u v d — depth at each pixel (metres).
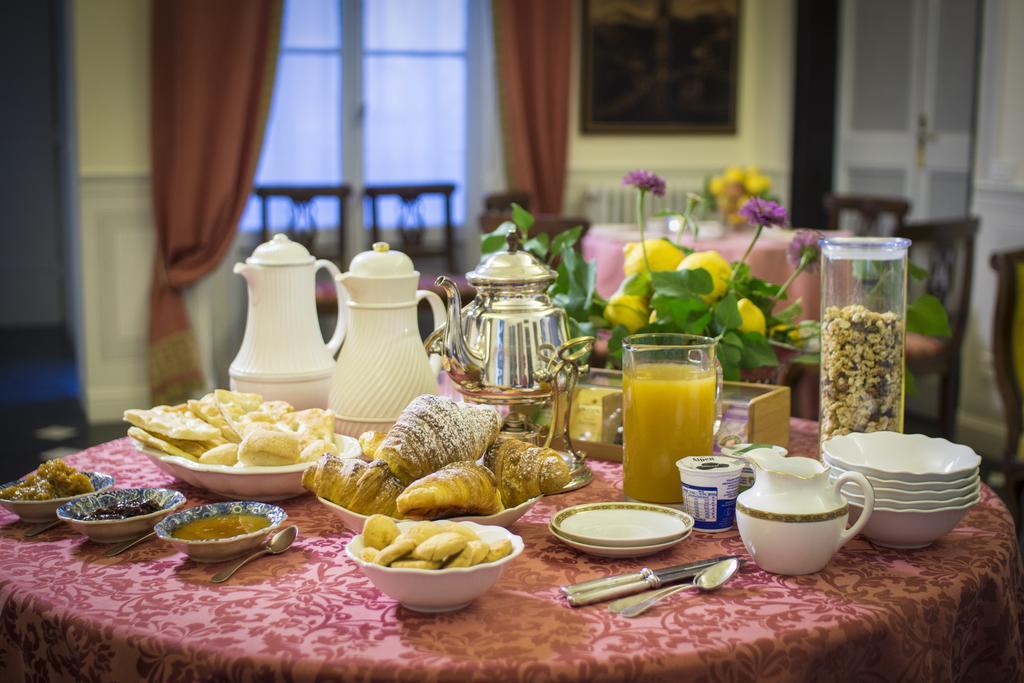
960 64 4.59
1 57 6.41
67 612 0.96
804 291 3.45
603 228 4.02
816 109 5.43
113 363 4.52
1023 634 1.18
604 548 1.05
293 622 0.93
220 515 1.14
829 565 1.07
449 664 0.85
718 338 1.32
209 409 1.34
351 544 0.98
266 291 1.48
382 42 5.05
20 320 6.69
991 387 4.06
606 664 0.85
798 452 1.47
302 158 5.01
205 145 4.38
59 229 6.67
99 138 4.38
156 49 4.33
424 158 5.20
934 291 3.72
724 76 5.61
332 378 1.43
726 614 0.94
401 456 1.10
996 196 4.00
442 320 1.51
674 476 1.21
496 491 1.10
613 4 5.38
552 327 1.31
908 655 0.96
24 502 1.16
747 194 3.88
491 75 5.08
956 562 1.08
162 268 4.44
